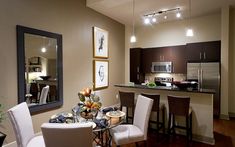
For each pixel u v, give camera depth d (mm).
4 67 2818
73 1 4125
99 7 4594
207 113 3242
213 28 5230
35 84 3289
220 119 4695
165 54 6027
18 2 3000
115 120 2270
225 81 4742
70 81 4070
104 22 5219
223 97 4770
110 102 5539
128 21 5898
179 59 5746
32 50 3227
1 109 2762
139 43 6707
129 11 4883
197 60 5195
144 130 2477
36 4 3295
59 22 3771
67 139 1500
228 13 4641
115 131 2512
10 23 2891
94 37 4758
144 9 4734
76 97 4230
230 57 4977
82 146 1547
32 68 3225
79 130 1484
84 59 4480
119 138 2334
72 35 4105
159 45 6270
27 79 3141
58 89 3740
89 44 4645
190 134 3236
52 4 3611
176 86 3869
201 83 5023
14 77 2959
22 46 3045
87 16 4551
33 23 3250
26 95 3129
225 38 4707
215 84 4809
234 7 4723
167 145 3146
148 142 3279
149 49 6379
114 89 5730
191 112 3303
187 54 5375
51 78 3600
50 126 1475
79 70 4324
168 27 6059
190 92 3361
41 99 3404
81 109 2244
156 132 3668
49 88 3562
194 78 5148
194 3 4320
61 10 3816
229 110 5023
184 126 3498
